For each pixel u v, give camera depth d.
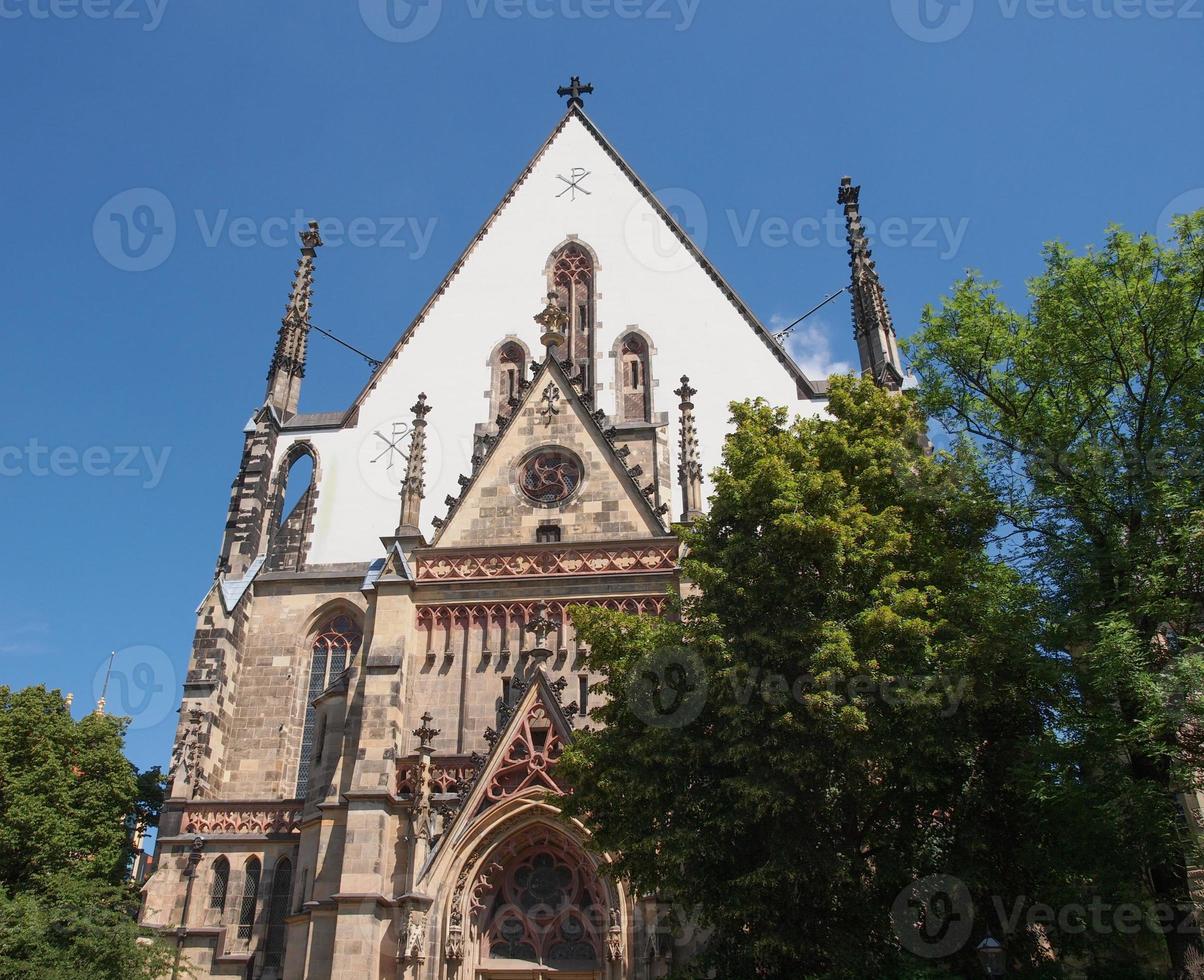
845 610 29.00
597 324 56.78
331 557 52.53
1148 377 30.97
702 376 54.72
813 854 26.27
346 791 38.81
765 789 25.81
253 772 46.38
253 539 51.66
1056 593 29.95
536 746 38.34
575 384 48.88
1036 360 32.78
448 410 55.75
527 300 58.25
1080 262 31.94
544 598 42.41
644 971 34.22
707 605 29.64
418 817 37.19
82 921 37.12
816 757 26.17
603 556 43.19
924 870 27.88
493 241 60.28
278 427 56.06
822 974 25.95
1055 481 30.73
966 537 32.03
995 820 27.80
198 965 40.88
